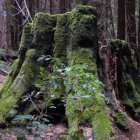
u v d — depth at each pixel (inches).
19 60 207.0
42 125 83.7
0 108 165.3
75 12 199.9
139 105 227.5
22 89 175.5
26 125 83.4
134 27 513.3
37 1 714.8
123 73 229.3
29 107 166.7
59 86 120.9
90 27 193.9
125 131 161.8
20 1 592.1
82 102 151.3
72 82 118.0
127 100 216.4
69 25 199.5
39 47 197.3
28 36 211.8
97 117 148.2
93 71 172.2
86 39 189.8
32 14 637.3
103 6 537.3
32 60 190.2
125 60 243.3
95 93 120.6
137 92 245.1
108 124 145.9
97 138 136.8
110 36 494.6
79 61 178.7
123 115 170.7
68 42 196.2
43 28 201.3
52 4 746.2
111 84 205.2
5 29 531.8
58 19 204.2
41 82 118.6
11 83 197.5
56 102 165.3
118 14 451.5
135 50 490.6
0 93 190.9
